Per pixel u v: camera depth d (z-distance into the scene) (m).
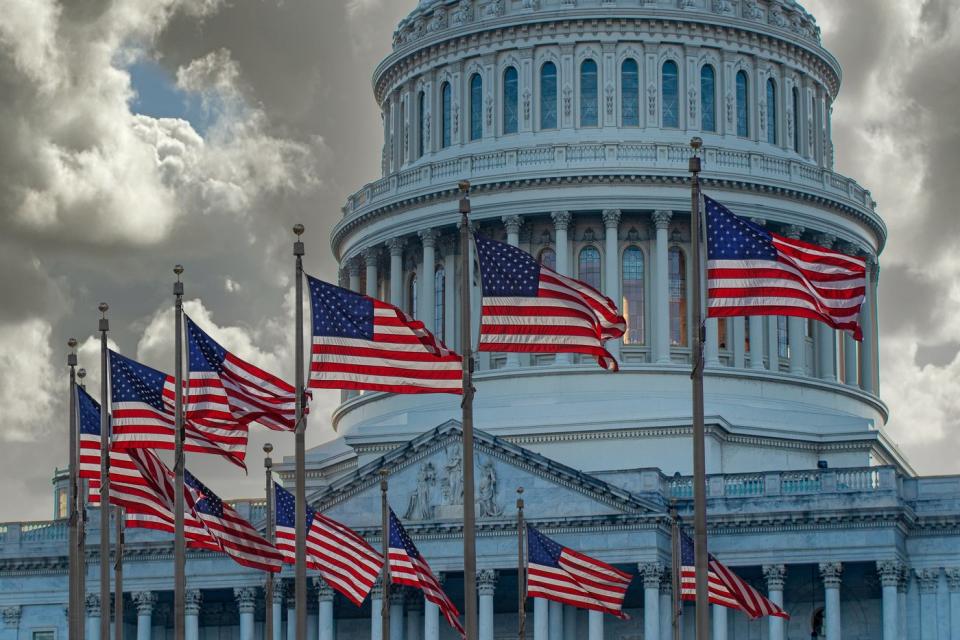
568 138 196.12
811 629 170.75
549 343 101.69
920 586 168.88
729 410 185.62
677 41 197.50
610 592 137.62
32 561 183.50
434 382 106.19
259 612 182.75
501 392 191.00
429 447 169.88
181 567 109.75
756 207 194.25
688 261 194.38
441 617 174.88
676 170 191.88
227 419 114.06
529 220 195.62
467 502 98.50
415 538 168.25
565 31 197.62
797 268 98.31
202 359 114.44
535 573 137.25
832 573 165.12
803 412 190.00
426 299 197.50
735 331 192.75
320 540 131.12
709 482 168.88
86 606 181.12
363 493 170.88
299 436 106.69
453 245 198.62
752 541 167.38
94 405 121.50
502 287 101.88
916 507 169.00
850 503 165.25
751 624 170.00
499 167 195.25
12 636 183.75
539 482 167.00
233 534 122.94
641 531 164.12
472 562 98.25
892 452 194.62
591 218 194.62
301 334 106.75
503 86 199.50
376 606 170.38
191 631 177.00
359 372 106.00
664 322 190.88
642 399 186.50
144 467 119.00
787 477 167.50
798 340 194.75
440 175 198.38
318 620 178.38
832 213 199.00
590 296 105.44
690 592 133.50
